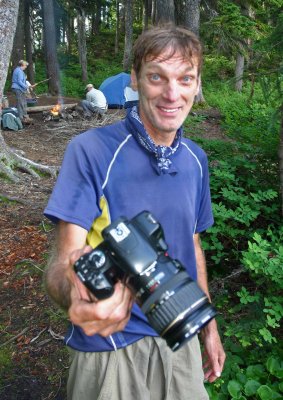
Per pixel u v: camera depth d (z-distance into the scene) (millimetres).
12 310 3701
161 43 1454
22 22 19312
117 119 12398
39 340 3357
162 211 1593
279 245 3084
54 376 3033
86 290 1154
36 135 10453
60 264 1418
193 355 1779
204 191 1865
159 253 1232
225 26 12922
